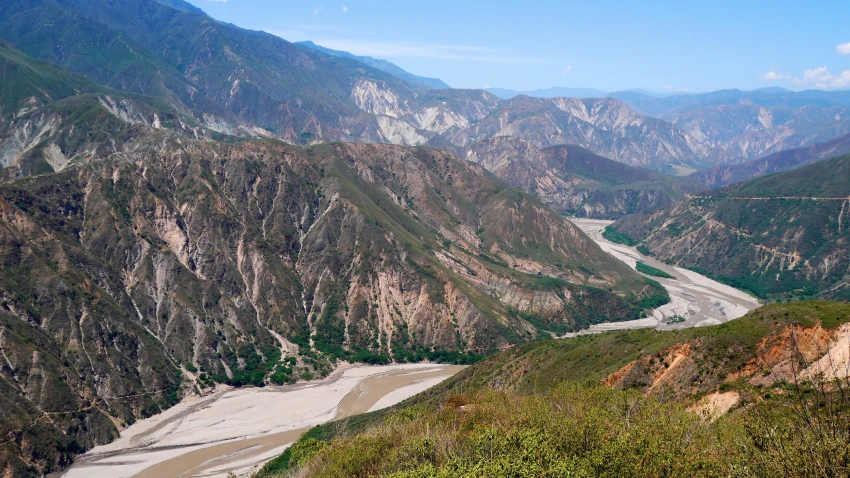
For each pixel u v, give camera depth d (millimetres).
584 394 52719
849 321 57031
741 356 61688
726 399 57000
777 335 60938
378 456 47000
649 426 35562
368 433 56250
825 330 57562
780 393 37000
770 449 22703
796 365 55031
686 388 62906
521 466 32344
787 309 64438
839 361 51969
